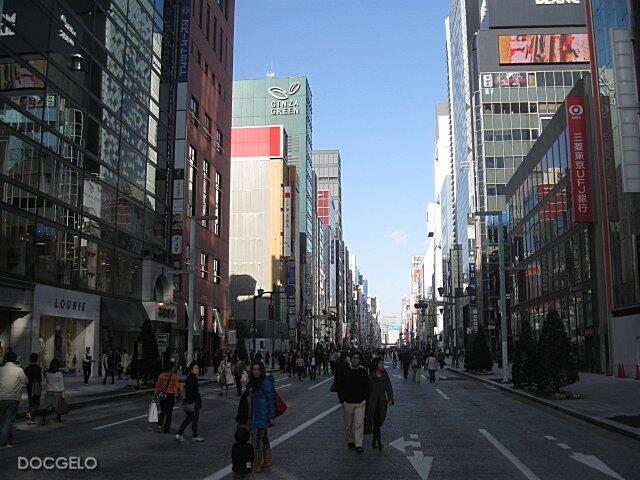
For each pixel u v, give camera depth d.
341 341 185.75
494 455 11.88
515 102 93.75
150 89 49.44
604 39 41.62
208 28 64.25
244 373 27.69
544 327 25.73
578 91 47.22
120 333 44.44
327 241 165.75
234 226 98.06
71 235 36.34
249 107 142.50
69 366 36.44
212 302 63.38
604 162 42.50
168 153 52.94
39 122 33.28
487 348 47.69
